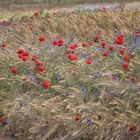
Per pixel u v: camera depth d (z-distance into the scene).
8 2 48.97
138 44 12.30
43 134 9.64
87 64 11.09
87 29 16.19
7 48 14.05
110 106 9.56
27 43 14.45
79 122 9.33
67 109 9.73
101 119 9.26
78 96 9.98
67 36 15.61
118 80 10.20
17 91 11.12
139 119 8.86
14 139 10.15
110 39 13.93
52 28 17.33
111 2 41.12
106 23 17.11
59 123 9.49
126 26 16.66
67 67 11.25
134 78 9.92
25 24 18.73
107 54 10.98
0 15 33.59
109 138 8.99
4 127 10.45
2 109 10.71
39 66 11.40
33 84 11.04
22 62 11.94
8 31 17.89
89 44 13.03
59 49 12.61
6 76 11.75
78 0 44.97
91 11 21.67
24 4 46.91
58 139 9.45
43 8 41.44
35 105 9.93
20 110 10.09
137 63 10.59
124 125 8.88
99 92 10.05
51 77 10.95
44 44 13.67
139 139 8.75
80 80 10.45
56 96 10.11
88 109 9.41
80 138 9.24
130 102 9.44
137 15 18.19
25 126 10.05
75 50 12.43
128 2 39.31
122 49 11.09
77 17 18.41
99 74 10.41
